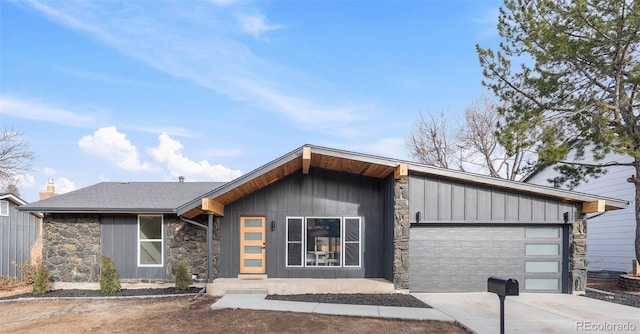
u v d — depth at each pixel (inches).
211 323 292.7
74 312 343.3
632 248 599.8
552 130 473.7
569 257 423.2
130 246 475.5
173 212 456.4
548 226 431.5
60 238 468.1
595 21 446.9
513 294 219.3
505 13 573.9
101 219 477.1
